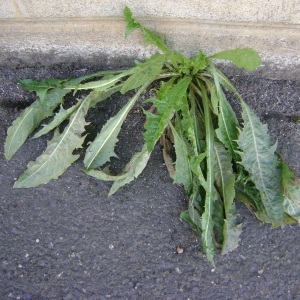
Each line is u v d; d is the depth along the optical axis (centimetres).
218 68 52
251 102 53
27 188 52
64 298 51
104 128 48
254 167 47
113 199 52
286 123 53
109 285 51
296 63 51
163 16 47
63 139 49
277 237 52
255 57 44
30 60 53
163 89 47
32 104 50
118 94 53
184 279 51
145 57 52
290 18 46
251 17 46
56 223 52
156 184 52
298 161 52
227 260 51
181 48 51
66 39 50
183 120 46
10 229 52
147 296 51
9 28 49
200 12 46
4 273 52
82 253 52
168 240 52
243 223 52
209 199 46
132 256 52
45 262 52
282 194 47
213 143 48
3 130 53
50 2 46
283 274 51
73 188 52
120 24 48
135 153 51
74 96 53
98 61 53
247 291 51
